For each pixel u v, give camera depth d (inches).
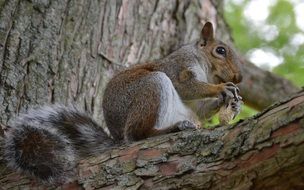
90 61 477.1
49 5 468.1
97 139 386.9
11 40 440.8
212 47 464.4
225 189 294.4
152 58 526.9
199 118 447.2
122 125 402.9
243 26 742.5
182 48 457.1
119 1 520.7
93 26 490.6
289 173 278.4
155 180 311.9
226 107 422.6
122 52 507.2
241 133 299.1
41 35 454.0
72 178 330.6
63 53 461.1
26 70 436.8
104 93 423.2
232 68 462.9
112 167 325.4
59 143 351.3
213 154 303.4
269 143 284.7
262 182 285.4
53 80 446.0
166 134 362.3
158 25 545.3
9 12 450.6
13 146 350.9
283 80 611.8
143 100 393.7
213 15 595.5
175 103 410.0
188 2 575.5
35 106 426.6
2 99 419.5
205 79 455.5
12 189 338.0
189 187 303.1
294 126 280.5
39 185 336.2
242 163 291.6
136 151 327.0
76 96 455.2
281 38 726.5
